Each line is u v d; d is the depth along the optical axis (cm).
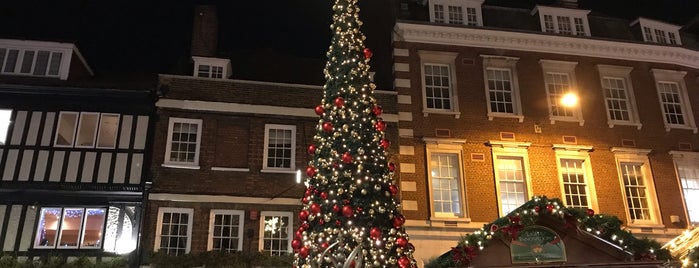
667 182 1875
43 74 1714
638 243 980
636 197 1852
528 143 1803
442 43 1897
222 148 1642
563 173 1823
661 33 2150
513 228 1002
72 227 1506
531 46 1952
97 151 1570
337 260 859
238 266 1470
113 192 1525
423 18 1956
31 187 1497
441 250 1622
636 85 1995
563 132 1861
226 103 1681
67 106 1603
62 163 1540
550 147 1830
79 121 1594
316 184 969
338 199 934
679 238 1032
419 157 1736
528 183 1761
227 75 1819
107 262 1439
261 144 1666
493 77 1906
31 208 1494
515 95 1877
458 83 1858
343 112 991
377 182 953
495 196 1733
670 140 1945
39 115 1581
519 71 1916
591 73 1973
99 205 1521
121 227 1504
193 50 1830
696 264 905
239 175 1622
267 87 1733
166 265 1436
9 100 1573
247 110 1691
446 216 1684
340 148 969
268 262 1494
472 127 1806
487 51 1922
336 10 1118
